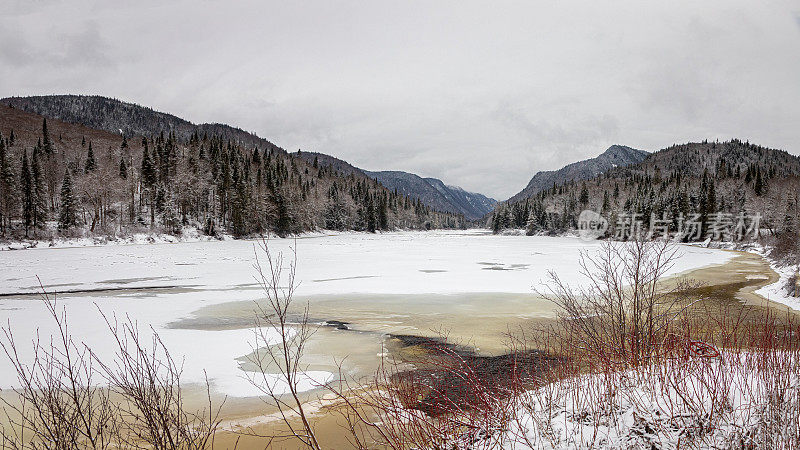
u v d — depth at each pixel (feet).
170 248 161.07
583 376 15.84
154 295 59.41
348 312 49.11
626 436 11.07
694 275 83.30
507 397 14.90
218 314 47.67
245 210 244.22
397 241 237.45
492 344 35.17
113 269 88.74
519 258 116.67
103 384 24.56
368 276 78.89
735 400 11.35
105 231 192.24
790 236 112.68
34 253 134.00
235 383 27.22
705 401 11.51
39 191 196.03
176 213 230.27
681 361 13.50
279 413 22.68
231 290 63.31
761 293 59.62
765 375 12.03
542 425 12.34
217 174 278.46
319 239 263.70
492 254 132.26
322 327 42.34
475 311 49.32
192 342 36.52
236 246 176.04
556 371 17.42
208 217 246.27
